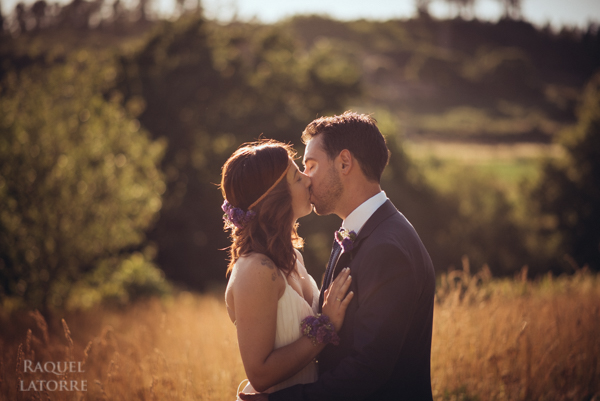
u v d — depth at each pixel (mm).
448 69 109438
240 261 1819
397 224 1773
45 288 9594
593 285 5930
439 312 3609
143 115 20531
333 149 1848
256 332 1731
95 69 12266
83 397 2693
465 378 3037
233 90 21828
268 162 1856
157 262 20016
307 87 22734
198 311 7086
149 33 22469
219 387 2848
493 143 74938
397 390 1745
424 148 65188
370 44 128875
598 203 22484
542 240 25578
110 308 9398
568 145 23375
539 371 3039
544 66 130250
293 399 1681
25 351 3535
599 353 3158
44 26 106688
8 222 9430
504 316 3533
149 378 2885
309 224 19219
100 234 10141
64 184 9750
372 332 1612
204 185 20344
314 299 2127
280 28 25844
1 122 9555
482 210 27781
